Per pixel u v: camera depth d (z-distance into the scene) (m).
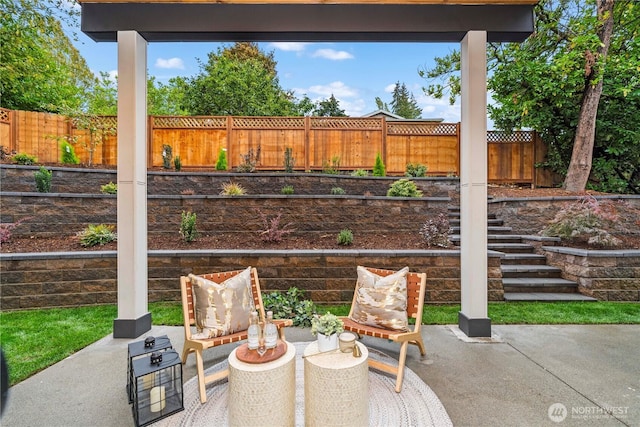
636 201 6.10
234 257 4.63
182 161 8.37
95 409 2.26
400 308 2.88
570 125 8.21
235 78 14.77
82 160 8.16
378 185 7.57
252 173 7.08
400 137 8.80
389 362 2.99
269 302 4.03
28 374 2.70
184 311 2.76
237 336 2.68
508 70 7.94
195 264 4.62
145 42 3.65
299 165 8.58
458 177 8.37
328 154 8.65
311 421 2.03
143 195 3.63
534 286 4.93
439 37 3.62
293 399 2.06
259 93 15.58
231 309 2.75
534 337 3.49
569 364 2.90
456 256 4.60
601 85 7.12
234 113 14.88
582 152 7.39
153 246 5.30
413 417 2.19
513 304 4.54
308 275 4.61
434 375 2.73
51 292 4.24
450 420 2.15
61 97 10.65
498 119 9.30
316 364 2.01
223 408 2.32
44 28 8.35
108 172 6.78
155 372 2.19
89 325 3.72
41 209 5.34
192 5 3.42
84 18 3.41
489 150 8.87
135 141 3.48
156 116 8.30
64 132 7.94
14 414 2.19
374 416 2.21
